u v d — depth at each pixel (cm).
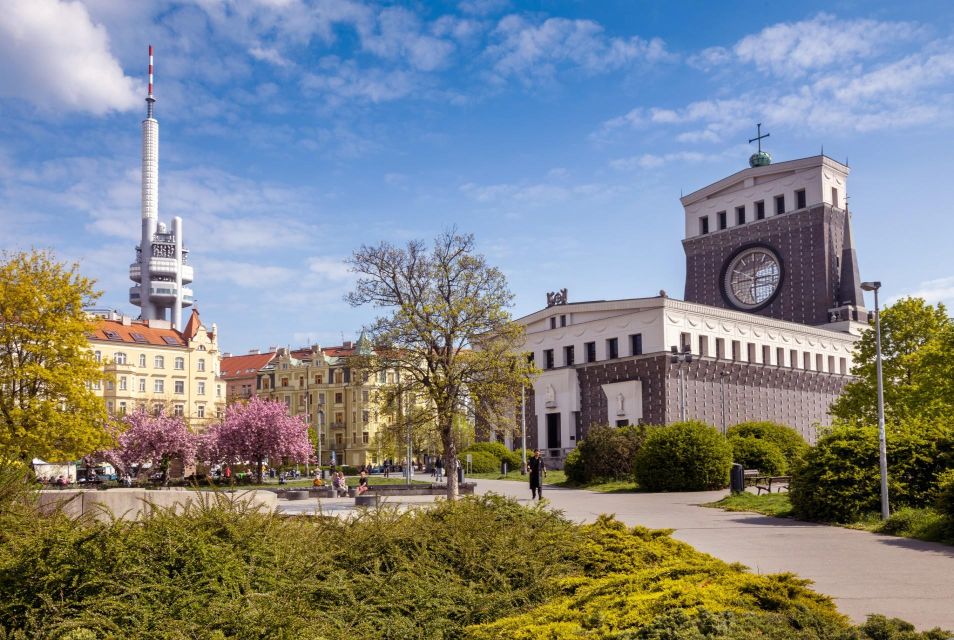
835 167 9431
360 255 3688
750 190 9956
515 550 1114
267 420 7969
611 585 892
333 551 1066
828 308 9138
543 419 8200
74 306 4103
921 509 2225
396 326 3584
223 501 1128
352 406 12500
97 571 880
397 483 6391
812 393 8650
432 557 1091
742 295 10025
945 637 668
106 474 9300
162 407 9019
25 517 1081
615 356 7669
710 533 2142
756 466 4600
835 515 2372
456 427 4684
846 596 1198
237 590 875
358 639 824
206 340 12550
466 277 3631
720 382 7612
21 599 850
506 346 3662
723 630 659
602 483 4922
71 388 3897
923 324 4897
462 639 878
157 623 798
